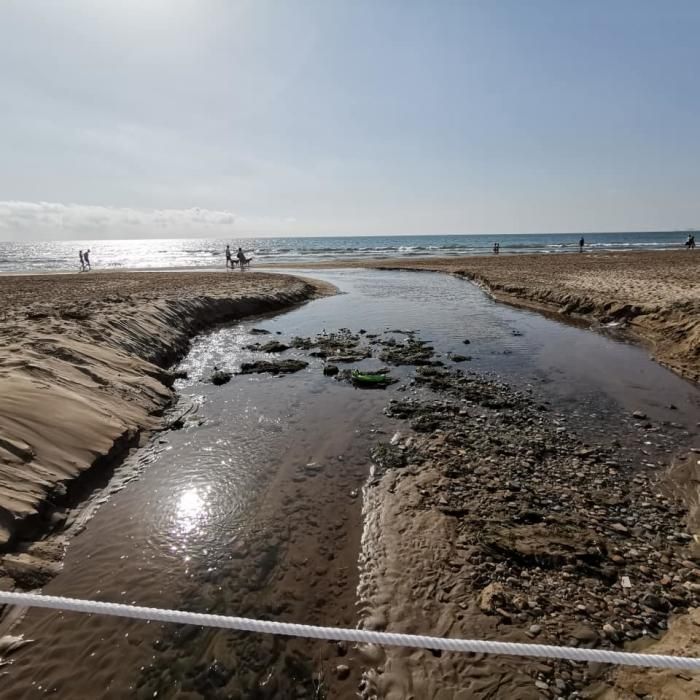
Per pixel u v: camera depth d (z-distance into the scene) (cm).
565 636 391
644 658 245
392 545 515
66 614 423
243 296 2189
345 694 357
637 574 464
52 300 1848
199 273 3734
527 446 759
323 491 634
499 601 426
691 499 602
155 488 641
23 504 515
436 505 585
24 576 453
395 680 364
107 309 1497
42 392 700
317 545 523
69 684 362
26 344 919
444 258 5519
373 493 624
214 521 568
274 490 637
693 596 435
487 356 1355
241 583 468
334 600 445
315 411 934
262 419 892
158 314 1549
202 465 707
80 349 977
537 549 494
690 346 1231
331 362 1312
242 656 389
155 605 438
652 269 2989
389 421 877
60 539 522
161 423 858
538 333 1658
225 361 1336
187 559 502
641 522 552
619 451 743
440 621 413
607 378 1127
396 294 2789
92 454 660
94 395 809
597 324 1766
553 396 1013
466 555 492
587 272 3009
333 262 5409
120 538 533
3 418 605
